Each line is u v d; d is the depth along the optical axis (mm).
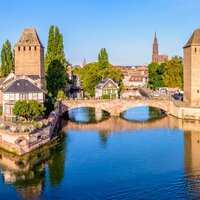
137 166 72375
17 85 109438
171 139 97188
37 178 65688
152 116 138125
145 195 56500
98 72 192750
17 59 132875
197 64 132000
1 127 86375
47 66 148375
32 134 83250
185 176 65375
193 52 131875
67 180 64562
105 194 57594
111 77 191625
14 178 65938
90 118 133375
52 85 146500
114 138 98812
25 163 74750
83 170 70125
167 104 141000
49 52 152625
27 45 132250
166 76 190250
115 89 172875
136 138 98688
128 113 147375
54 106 119375
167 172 68000
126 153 82750
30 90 109562
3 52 168625
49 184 62688
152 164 73688
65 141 94625
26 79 112062
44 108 102375
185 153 82438
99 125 119125
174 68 187250
